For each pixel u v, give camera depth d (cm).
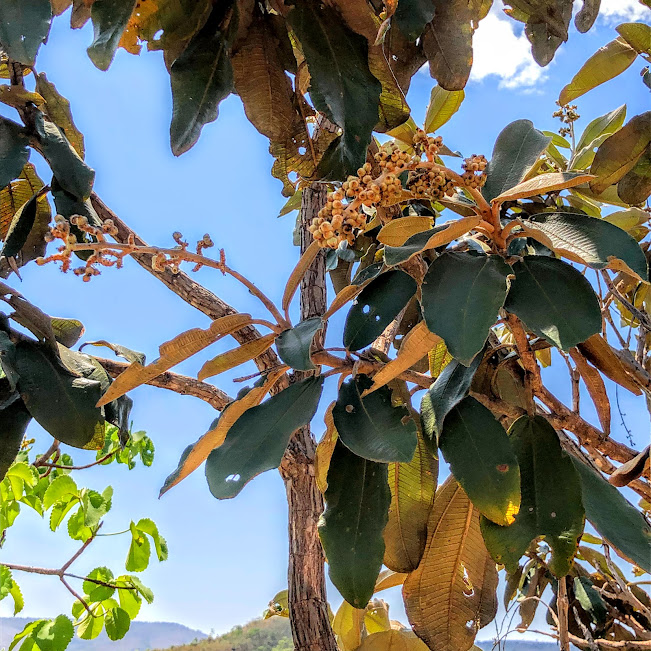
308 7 100
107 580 218
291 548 150
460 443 94
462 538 115
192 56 101
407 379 110
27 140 117
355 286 104
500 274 86
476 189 95
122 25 91
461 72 107
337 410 93
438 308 83
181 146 98
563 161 187
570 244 92
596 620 201
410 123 145
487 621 112
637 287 184
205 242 104
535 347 105
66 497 221
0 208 140
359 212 85
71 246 93
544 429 99
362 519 94
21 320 115
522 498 94
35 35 88
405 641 162
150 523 222
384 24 97
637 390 108
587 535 211
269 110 117
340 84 97
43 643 195
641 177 135
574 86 162
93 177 119
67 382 113
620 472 115
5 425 110
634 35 149
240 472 87
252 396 100
